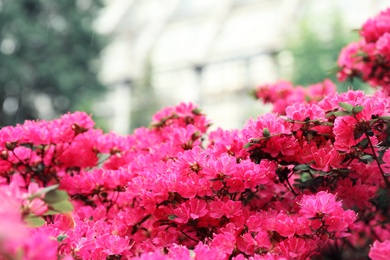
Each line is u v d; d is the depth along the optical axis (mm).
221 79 23594
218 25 24297
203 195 2201
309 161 2285
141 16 27109
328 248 2988
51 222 2520
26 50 20219
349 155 2285
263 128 2232
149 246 2287
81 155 2988
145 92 20578
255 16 23625
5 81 19672
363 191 2494
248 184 2201
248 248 2086
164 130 3047
